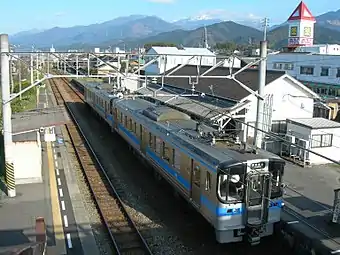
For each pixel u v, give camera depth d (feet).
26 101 109.09
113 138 82.43
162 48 152.15
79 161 63.98
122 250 36.11
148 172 59.62
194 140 43.37
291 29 156.97
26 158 51.90
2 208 43.98
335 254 34.06
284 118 76.02
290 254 37.24
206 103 77.77
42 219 34.06
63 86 192.54
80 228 39.83
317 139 65.16
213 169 35.70
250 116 71.10
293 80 74.33
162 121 55.16
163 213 44.65
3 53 45.55
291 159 67.77
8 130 46.80
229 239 36.22
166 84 108.06
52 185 51.90
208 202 37.01
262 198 35.94
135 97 81.76
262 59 51.88
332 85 118.42
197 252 36.35
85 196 49.01
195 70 109.40
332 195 50.67
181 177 44.21
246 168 35.12
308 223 40.88
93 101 107.96
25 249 29.63
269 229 37.52
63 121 72.02
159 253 35.86
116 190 51.65
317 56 125.39
